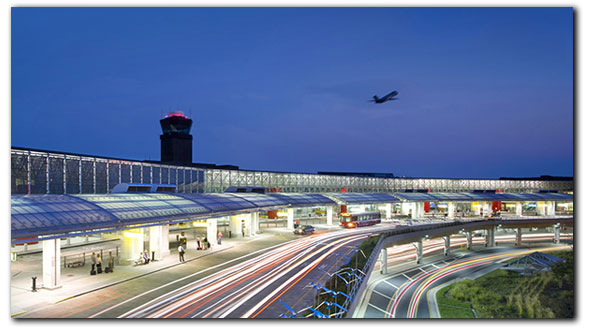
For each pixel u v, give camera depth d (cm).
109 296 2942
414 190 12056
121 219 3625
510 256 7031
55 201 3431
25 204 3106
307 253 4912
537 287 4762
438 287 4991
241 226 6912
